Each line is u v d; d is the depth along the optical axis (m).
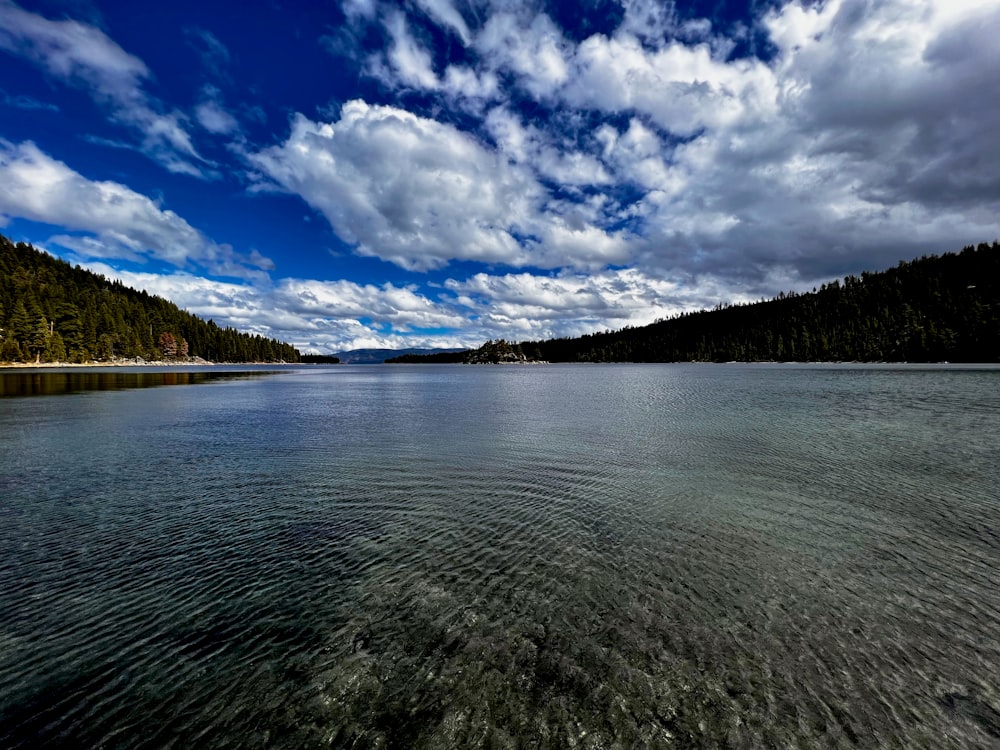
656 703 5.46
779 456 18.38
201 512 12.16
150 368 130.00
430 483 14.86
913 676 5.91
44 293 127.31
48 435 23.47
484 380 86.88
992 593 7.93
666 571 8.78
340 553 9.63
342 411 34.84
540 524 11.27
